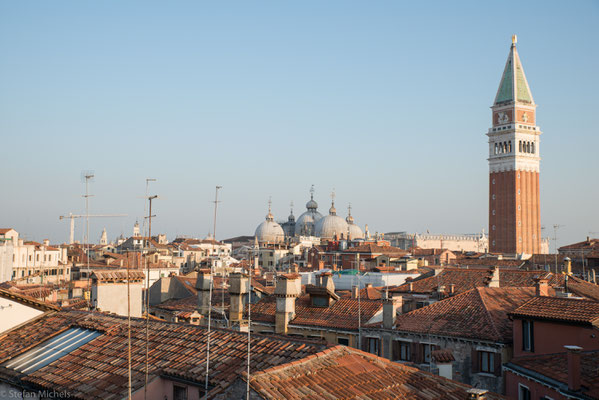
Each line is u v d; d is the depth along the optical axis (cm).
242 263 11775
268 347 2769
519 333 3775
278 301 5025
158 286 6812
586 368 3100
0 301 3638
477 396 2503
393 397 2392
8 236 12156
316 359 2523
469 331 4128
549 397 3152
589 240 16175
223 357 2752
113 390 2659
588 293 5294
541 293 4662
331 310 5041
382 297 5069
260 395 2161
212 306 5503
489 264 11412
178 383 2666
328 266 15712
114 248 19112
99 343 3212
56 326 3612
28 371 3041
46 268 12838
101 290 4306
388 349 4478
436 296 5550
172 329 3219
